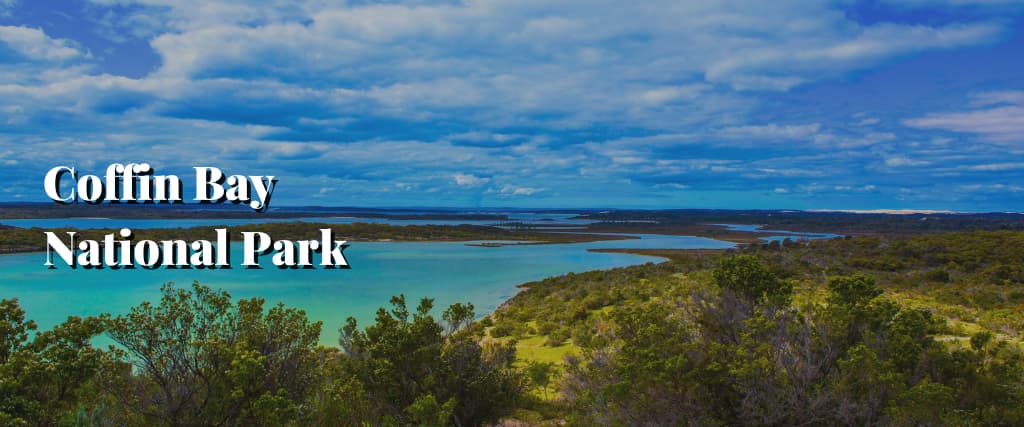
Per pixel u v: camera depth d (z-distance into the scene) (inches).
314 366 300.7
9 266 2615.7
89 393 248.8
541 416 401.7
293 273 2495.1
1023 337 666.8
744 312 359.6
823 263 2203.5
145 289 1973.4
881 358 302.0
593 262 3319.4
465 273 2664.9
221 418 263.9
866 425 267.3
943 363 297.3
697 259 2672.2
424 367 333.4
